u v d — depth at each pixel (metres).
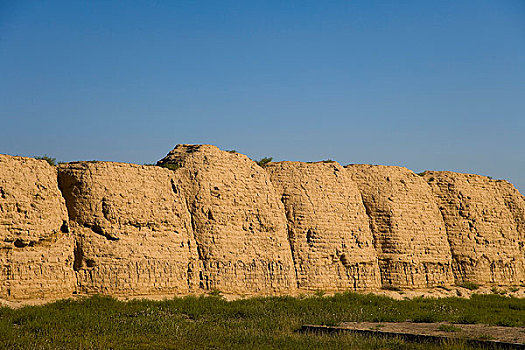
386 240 40.38
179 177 35.00
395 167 43.19
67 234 30.58
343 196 39.75
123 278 31.09
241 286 34.47
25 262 28.77
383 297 36.03
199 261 33.84
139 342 22.81
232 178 36.12
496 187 46.78
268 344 23.08
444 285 41.75
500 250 44.69
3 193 28.78
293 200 38.19
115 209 31.66
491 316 31.14
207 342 23.20
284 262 36.22
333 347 22.66
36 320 24.88
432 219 42.53
